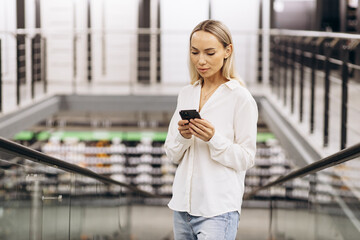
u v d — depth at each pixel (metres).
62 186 3.71
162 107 9.98
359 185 2.86
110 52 11.84
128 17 11.80
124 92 10.19
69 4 11.63
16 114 7.57
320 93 9.62
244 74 11.86
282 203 5.31
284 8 14.38
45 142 11.36
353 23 11.66
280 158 11.02
